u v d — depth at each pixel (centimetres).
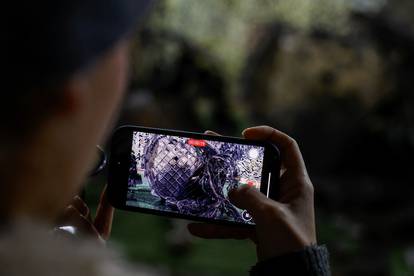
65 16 39
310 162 775
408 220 653
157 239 525
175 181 106
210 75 809
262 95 795
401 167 765
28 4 38
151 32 768
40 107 40
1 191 41
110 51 43
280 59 787
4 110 39
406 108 769
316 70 771
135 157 106
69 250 38
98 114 44
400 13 824
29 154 41
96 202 541
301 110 777
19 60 38
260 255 84
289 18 796
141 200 106
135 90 760
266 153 103
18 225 39
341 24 782
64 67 39
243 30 817
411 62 769
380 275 533
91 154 45
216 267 479
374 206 722
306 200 93
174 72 790
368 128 769
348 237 616
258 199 85
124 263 41
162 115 750
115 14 41
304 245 80
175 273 465
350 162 776
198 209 106
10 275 36
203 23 807
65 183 43
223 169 105
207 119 805
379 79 765
